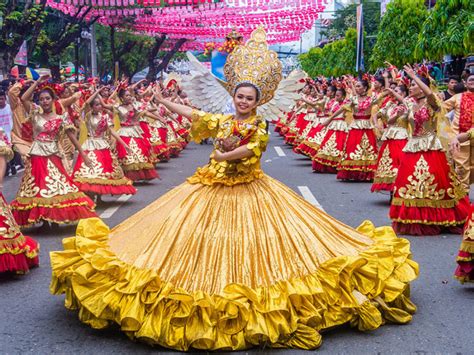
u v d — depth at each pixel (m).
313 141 15.91
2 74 19.62
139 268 4.48
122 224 5.14
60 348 4.50
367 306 4.70
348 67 34.12
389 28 21.73
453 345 4.59
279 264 4.57
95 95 10.09
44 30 24.58
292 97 5.35
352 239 5.09
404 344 4.59
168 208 4.92
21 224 8.09
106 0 19.72
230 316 4.26
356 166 12.89
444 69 23.02
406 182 8.23
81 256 4.66
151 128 16.02
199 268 4.51
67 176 8.20
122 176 10.38
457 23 15.19
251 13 22.61
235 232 4.68
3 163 6.14
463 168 9.00
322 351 4.43
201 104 5.45
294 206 5.04
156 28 26.39
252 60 5.00
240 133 4.90
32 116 8.07
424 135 8.26
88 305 4.43
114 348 4.49
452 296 5.71
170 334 4.34
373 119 12.70
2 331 4.83
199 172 5.12
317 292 4.48
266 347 4.44
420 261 6.92
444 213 8.15
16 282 6.09
